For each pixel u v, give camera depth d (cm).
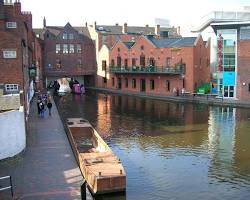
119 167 1975
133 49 6944
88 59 8294
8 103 2639
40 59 7588
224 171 2275
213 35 6197
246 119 3912
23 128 2445
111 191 1842
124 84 7250
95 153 2267
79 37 8194
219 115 4181
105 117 4197
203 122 3794
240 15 6562
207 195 1920
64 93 7100
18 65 3488
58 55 8112
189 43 5866
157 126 3631
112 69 7419
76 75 8244
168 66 6184
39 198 1697
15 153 2316
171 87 6172
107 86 7812
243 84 5141
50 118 3866
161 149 2766
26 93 3859
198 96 5584
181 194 1930
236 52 5188
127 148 2800
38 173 2033
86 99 6047
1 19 3619
